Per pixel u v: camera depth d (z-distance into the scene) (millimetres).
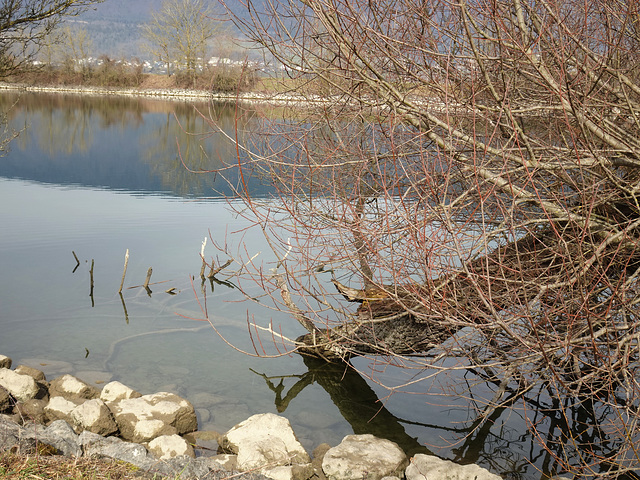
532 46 5082
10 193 17422
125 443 4746
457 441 5996
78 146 28562
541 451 5859
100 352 7555
